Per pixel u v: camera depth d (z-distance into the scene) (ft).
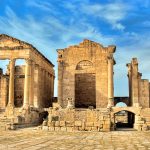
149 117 175.42
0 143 79.61
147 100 205.98
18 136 104.99
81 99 240.12
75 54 213.87
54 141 86.48
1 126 142.72
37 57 211.20
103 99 205.05
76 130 138.31
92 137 103.35
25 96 189.06
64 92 210.79
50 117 147.95
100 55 210.38
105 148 70.08
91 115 143.02
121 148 70.38
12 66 195.72
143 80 207.82
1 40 199.41
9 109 182.70
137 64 204.95
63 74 212.84
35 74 211.41
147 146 75.31
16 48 196.13
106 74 207.31
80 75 242.99
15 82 235.20
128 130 151.64
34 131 132.87
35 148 68.08
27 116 170.19
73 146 73.51
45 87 232.53
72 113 164.45
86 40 213.87
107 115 145.79
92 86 239.50
